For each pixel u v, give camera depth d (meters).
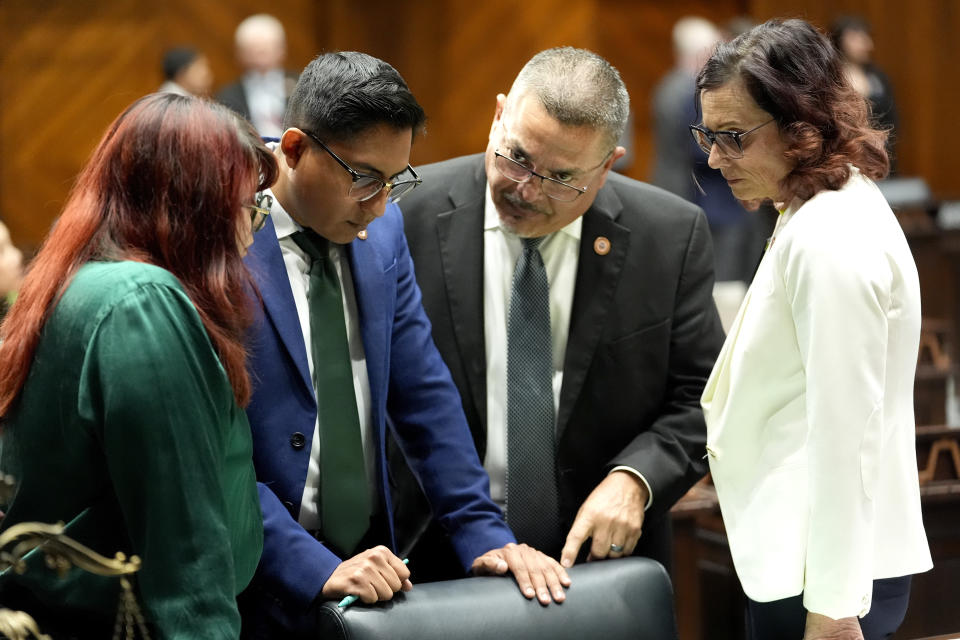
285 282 1.89
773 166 1.86
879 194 1.86
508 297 2.21
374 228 2.02
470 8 7.50
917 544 1.85
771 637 1.94
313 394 1.90
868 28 6.34
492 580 1.87
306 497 1.93
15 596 1.54
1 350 1.52
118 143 1.51
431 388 2.06
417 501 2.20
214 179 1.49
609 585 1.89
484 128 7.56
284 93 6.00
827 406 1.71
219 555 1.46
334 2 7.42
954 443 2.79
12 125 7.07
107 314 1.43
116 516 1.49
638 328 2.20
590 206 2.20
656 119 6.00
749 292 1.91
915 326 1.82
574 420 2.20
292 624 1.82
